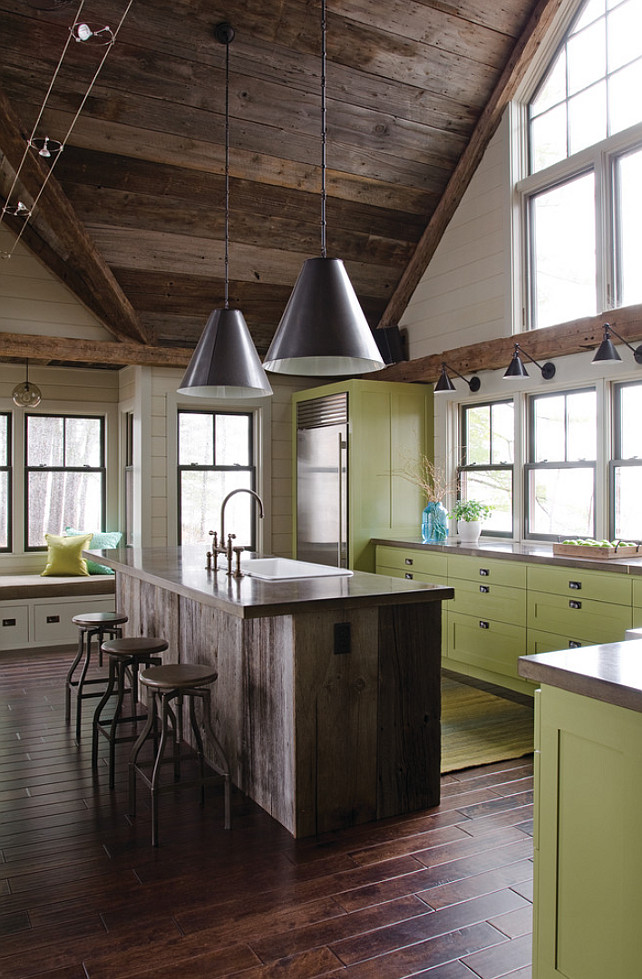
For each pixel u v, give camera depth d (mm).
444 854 2701
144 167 5039
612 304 4598
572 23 4961
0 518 6902
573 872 1679
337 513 6059
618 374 4582
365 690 2982
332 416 6164
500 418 5699
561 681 1672
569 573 4227
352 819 2953
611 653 1838
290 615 2848
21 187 5070
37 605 6195
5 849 2740
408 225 6051
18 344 5789
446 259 5988
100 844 2783
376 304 6641
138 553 4812
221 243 5688
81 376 7152
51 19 4094
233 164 5172
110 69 4422
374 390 5965
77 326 6078
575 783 1672
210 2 4223
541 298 5223
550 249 5141
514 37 5020
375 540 5953
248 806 3154
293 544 6949
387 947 2137
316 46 4621
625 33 4609
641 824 1500
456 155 5641
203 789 3154
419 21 4668
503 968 2043
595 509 4809
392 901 2379
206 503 6805
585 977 1649
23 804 3148
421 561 5496
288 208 5602
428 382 6297
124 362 6168
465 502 5523
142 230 5430
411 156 5516
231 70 4633
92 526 7285
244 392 3967
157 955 2100
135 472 6461
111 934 2199
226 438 6902
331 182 5504
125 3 4109
